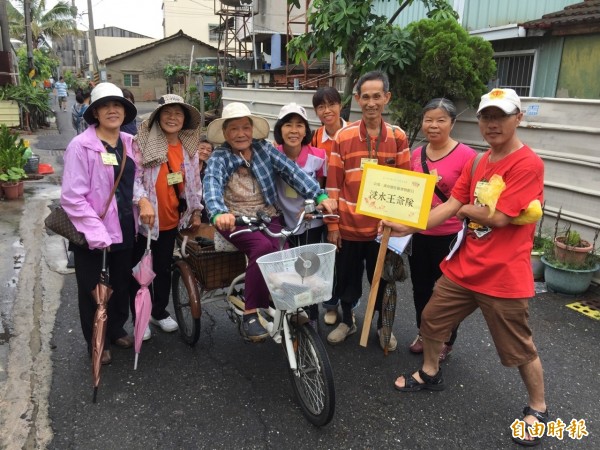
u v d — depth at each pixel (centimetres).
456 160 321
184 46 3375
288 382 329
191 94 1988
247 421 290
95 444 268
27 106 1606
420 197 271
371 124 339
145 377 331
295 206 353
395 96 629
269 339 385
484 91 579
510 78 731
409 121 620
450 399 312
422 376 318
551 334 394
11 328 388
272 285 257
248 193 323
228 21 2047
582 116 478
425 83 589
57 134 1570
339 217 354
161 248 371
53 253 550
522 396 316
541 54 669
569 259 454
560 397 314
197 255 334
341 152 345
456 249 286
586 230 483
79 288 328
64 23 3462
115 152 320
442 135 322
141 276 332
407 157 347
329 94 397
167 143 347
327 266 264
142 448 266
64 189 301
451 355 363
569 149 492
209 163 308
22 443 267
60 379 324
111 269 343
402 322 415
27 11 1916
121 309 357
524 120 531
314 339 279
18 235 606
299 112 351
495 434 282
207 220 424
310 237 371
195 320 346
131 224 334
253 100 1190
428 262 348
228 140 312
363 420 292
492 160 262
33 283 472
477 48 575
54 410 294
